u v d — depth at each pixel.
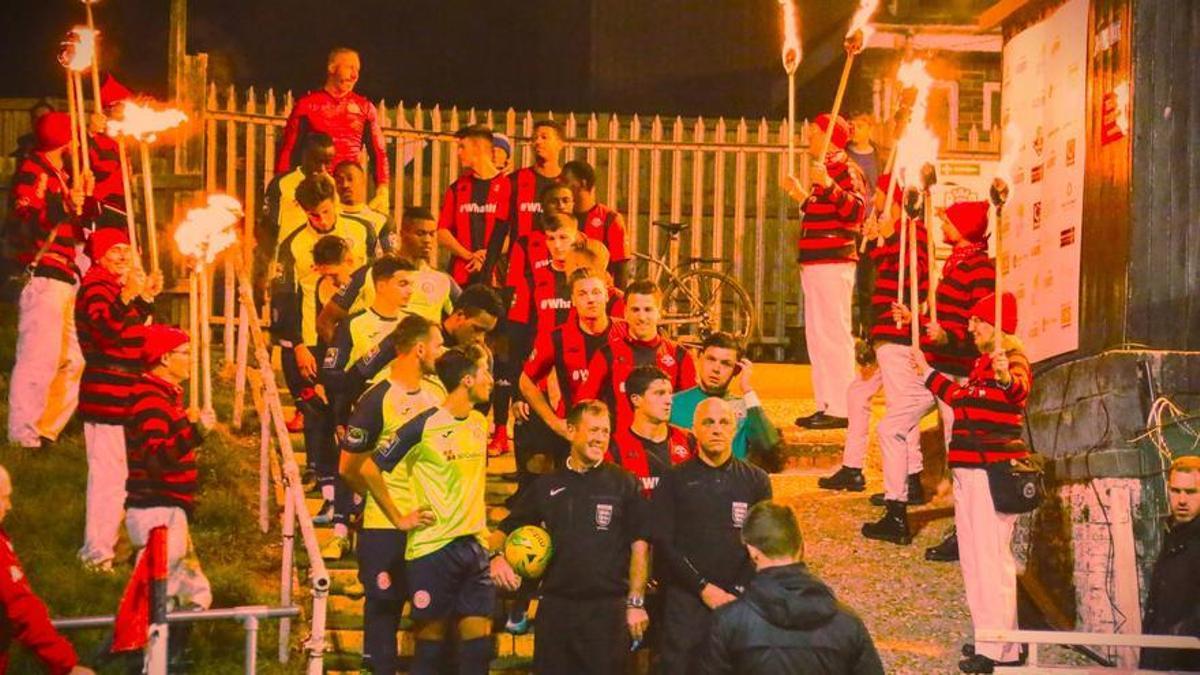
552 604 11.20
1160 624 11.40
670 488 11.26
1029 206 15.27
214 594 12.61
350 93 16.12
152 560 9.21
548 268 14.14
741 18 26.31
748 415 12.37
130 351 13.12
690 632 11.10
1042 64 15.11
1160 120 13.29
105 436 12.98
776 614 8.55
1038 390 14.45
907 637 12.73
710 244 21.95
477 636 11.19
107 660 11.73
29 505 13.79
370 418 11.14
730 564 11.13
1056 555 13.73
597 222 14.66
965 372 14.25
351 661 12.25
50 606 12.27
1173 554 11.41
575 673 11.19
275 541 14.01
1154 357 12.80
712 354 12.11
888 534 14.17
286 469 12.03
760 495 11.28
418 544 11.14
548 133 15.35
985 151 18.06
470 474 11.26
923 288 14.67
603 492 11.23
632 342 12.46
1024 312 15.31
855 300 22.05
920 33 22.47
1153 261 13.27
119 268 13.00
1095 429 13.18
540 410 12.71
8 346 17.06
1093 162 13.94
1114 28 13.65
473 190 15.45
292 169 15.90
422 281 13.61
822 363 15.95
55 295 14.50
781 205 21.78
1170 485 11.50
